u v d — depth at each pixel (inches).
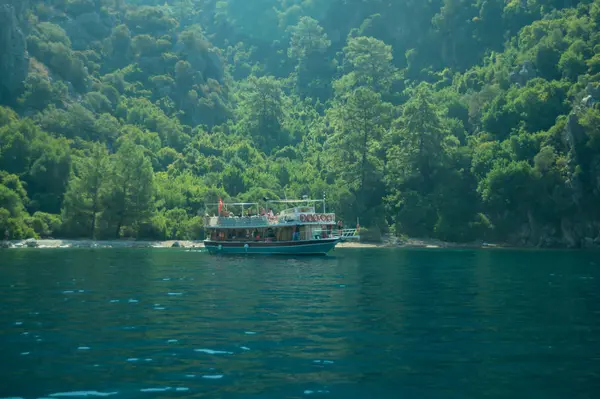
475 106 5821.9
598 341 793.6
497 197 4547.2
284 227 2957.7
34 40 6727.4
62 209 4350.4
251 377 622.2
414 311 1051.9
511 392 569.3
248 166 5984.3
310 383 601.3
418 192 5009.8
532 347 757.3
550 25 6072.8
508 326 901.2
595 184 4264.3
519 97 5132.9
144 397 557.0
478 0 7711.6
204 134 7027.6
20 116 5964.6
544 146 4611.2
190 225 4544.8
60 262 2324.1
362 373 636.1
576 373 634.2
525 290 1395.2
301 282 1581.0
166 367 662.5
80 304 1133.1
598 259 2765.7
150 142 6269.7
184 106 7613.2
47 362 683.4
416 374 631.8
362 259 2701.8
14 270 1914.4
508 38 7165.4
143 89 7598.4
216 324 917.8
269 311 1049.5
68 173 4808.1
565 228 4453.7
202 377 622.8
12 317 979.9
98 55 7854.3
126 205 4340.6
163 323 925.2
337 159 5231.3
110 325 909.2
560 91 5078.7
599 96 4510.3
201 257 2785.4
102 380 612.1
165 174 5639.8
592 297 1257.4
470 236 4658.0
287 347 758.5
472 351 736.3
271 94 7303.2
